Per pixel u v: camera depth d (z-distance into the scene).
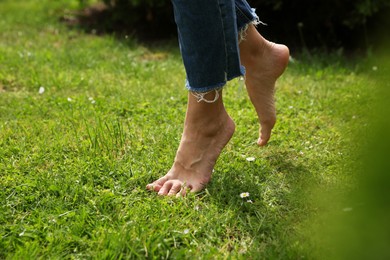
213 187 2.01
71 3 6.07
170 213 1.81
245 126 2.68
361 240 1.00
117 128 2.55
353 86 3.31
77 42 4.68
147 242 1.61
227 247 1.66
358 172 1.02
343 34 4.67
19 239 1.66
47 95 3.22
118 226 1.71
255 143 2.48
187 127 2.00
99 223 1.74
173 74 3.69
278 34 4.86
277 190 2.01
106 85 3.40
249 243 1.68
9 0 6.57
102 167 2.16
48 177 2.07
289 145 2.46
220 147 2.04
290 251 1.57
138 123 2.72
